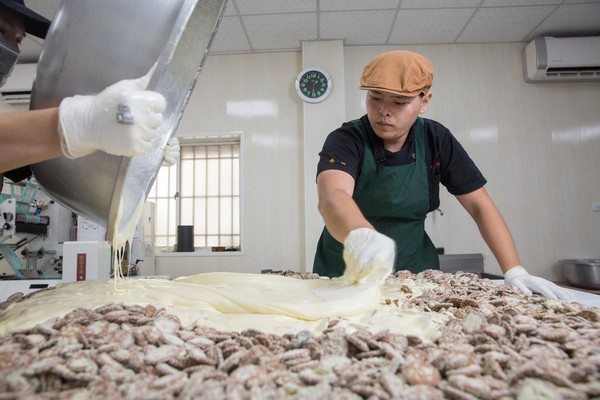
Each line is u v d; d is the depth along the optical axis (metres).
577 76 3.06
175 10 0.68
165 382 0.46
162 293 0.89
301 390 0.47
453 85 3.20
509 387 0.47
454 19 2.89
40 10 2.63
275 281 1.06
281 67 3.28
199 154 3.42
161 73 0.67
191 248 3.21
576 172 3.14
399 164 1.28
